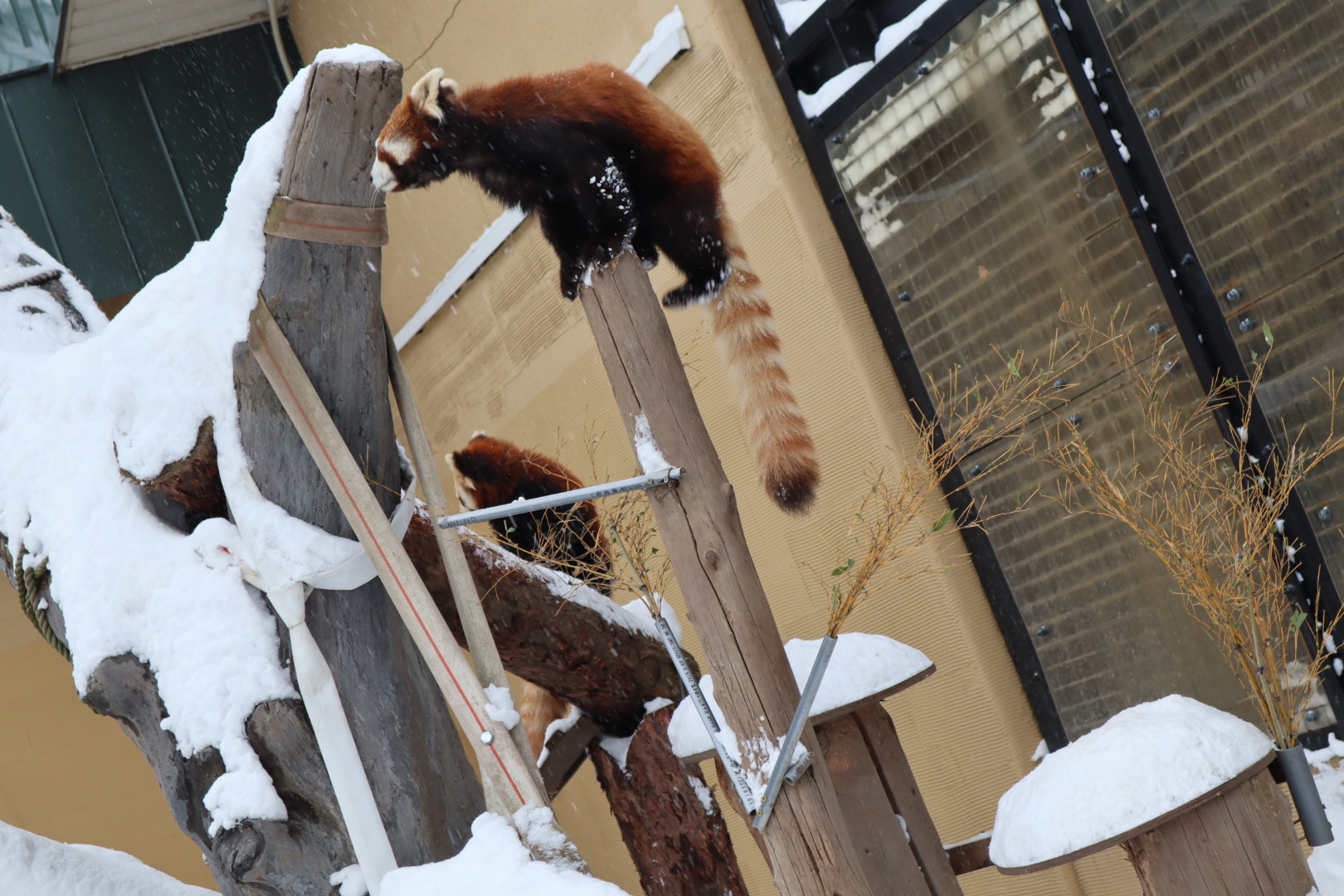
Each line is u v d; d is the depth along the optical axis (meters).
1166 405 3.32
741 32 4.32
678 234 2.29
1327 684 3.02
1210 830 1.78
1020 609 3.84
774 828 1.80
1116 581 3.52
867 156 4.06
